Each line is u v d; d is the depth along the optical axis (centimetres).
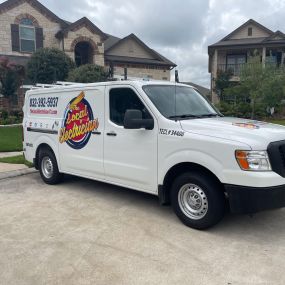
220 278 358
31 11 2291
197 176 468
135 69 2788
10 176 809
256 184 418
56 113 704
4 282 357
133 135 543
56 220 525
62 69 2011
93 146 617
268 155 429
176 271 373
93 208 578
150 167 523
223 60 3209
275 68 2347
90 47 2505
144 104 531
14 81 1900
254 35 3209
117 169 576
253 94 2231
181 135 481
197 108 572
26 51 2297
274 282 350
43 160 748
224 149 438
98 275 367
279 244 436
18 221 523
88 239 455
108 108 586
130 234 469
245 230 479
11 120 1761
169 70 2959
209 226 469
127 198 631
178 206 496
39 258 405
